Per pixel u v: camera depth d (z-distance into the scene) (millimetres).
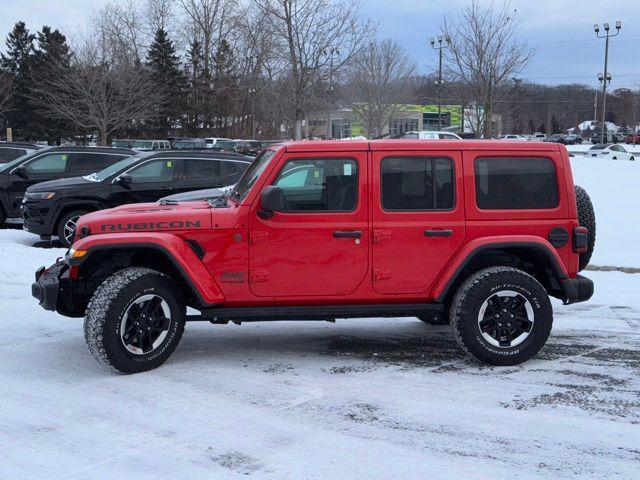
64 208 12195
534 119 84500
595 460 4262
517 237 6066
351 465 4164
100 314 5625
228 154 13086
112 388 5484
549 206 6188
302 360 6293
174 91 53906
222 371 5938
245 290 5934
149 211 6035
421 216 6035
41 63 53312
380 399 5273
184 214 5891
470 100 30641
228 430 4676
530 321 6078
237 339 7016
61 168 14539
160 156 12648
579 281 6254
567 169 6227
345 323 7754
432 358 6375
